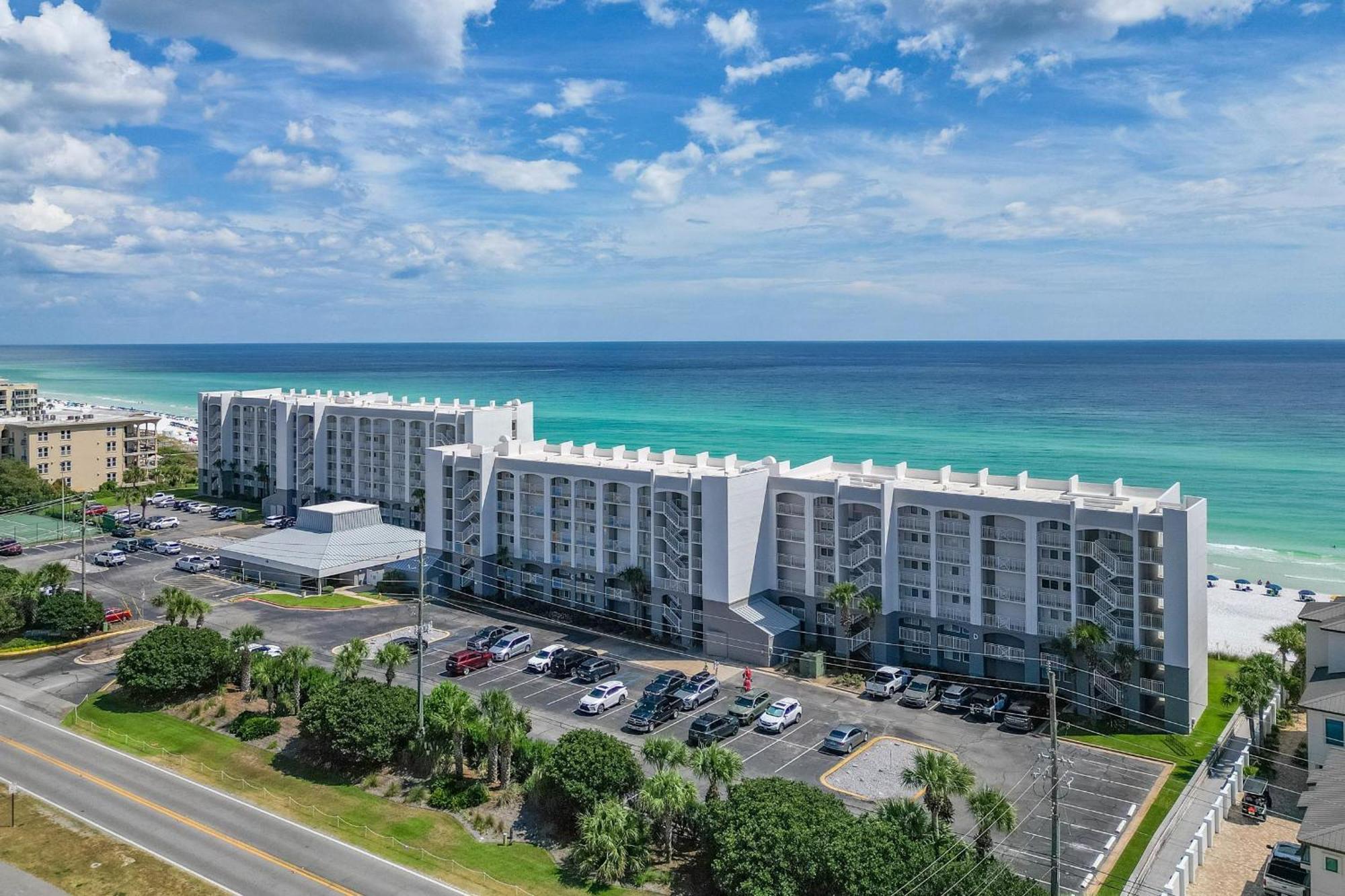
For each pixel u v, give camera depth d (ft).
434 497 366.43
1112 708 243.81
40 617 294.87
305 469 492.54
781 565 305.94
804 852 146.20
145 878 160.04
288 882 160.45
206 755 217.36
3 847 169.48
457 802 192.24
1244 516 549.13
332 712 207.92
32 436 553.64
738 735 232.32
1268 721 231.30
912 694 252.01
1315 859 149.59
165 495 540.11
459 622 327.88
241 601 346.95
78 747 220.23
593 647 302.45
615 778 181.47
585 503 335.06
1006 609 265.95
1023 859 173.37
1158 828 184.24
